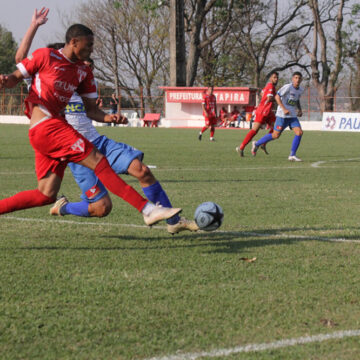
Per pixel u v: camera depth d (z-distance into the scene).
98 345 10.35
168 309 12.16
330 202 27.45
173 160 51.00
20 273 14.76
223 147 69.19
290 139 91.56
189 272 14.98
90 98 17.94
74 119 18.69
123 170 18.17
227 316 11.79
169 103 160.12
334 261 16.20
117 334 10.84
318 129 138.12
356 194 30.38
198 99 155.25
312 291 13.45
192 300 12.75
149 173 18.12
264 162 49.78
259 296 13.06
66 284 13.87
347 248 17.78
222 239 19.02
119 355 9.95
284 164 48.12
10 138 82.94
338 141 85.00
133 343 10.45
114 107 163.88
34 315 11.79
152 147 68.31
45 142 16.00
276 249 17.58
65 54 15.88
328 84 182.62
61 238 18.94
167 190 31.31
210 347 10.26
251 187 32.97
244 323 11.41
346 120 126.56
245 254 16.94
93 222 21.80
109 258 16.38
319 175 39.84
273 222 22.14
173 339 10.61
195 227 17.58
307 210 25.03
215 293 13.26
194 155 56.69
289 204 26.70
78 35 15.61
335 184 34.72
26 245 17.84
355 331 11.05
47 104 15.95
